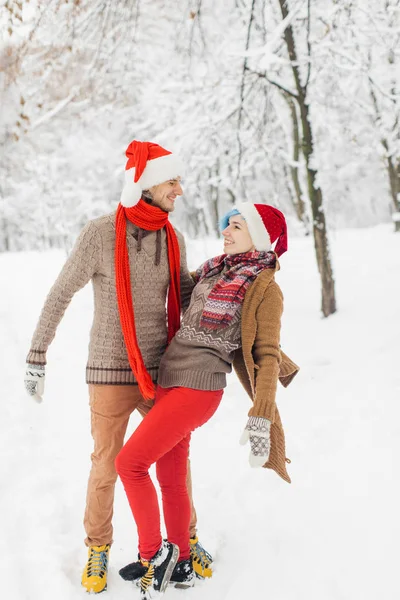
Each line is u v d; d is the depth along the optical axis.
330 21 6.24
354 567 2.22
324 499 2.72
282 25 5.73
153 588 2.08
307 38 5.98
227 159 8.35
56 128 13.20
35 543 2.44
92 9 5.99
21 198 17.28
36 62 6.52
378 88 6.67
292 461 3.15
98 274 2.20
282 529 2.54
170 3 6.84
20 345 5.17
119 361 2.18
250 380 2.12
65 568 2.29
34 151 14.01
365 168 16.34
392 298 6.03
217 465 3.21
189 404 2.07
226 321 2.11
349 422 3.48
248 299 2.13
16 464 3.19
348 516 2.56
